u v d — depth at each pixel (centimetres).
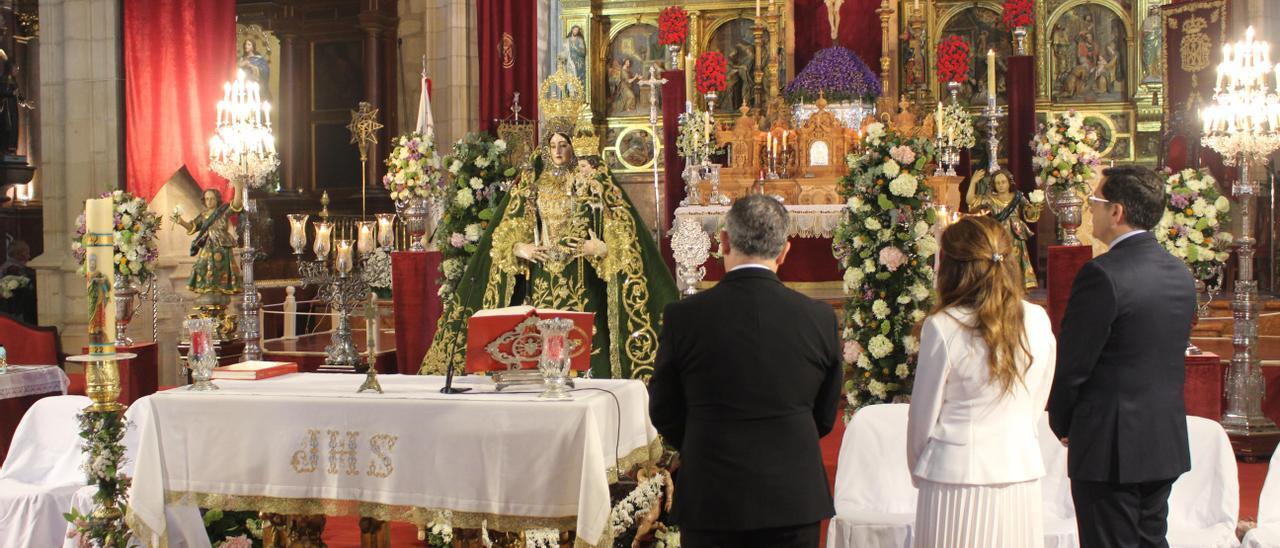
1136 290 378
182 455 466
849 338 727
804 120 1588
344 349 941
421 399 443
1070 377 380
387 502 443
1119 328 379
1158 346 382
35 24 1642
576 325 477
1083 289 383
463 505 435
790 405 349
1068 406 385
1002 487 353
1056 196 876
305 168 1850
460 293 662
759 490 341
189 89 1166
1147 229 392
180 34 1161
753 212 361
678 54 1627
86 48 1140
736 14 1814
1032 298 1201
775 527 341
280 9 1827
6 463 569
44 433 577
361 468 447
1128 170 391
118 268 917
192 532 516
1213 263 834
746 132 1530
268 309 1495
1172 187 797
